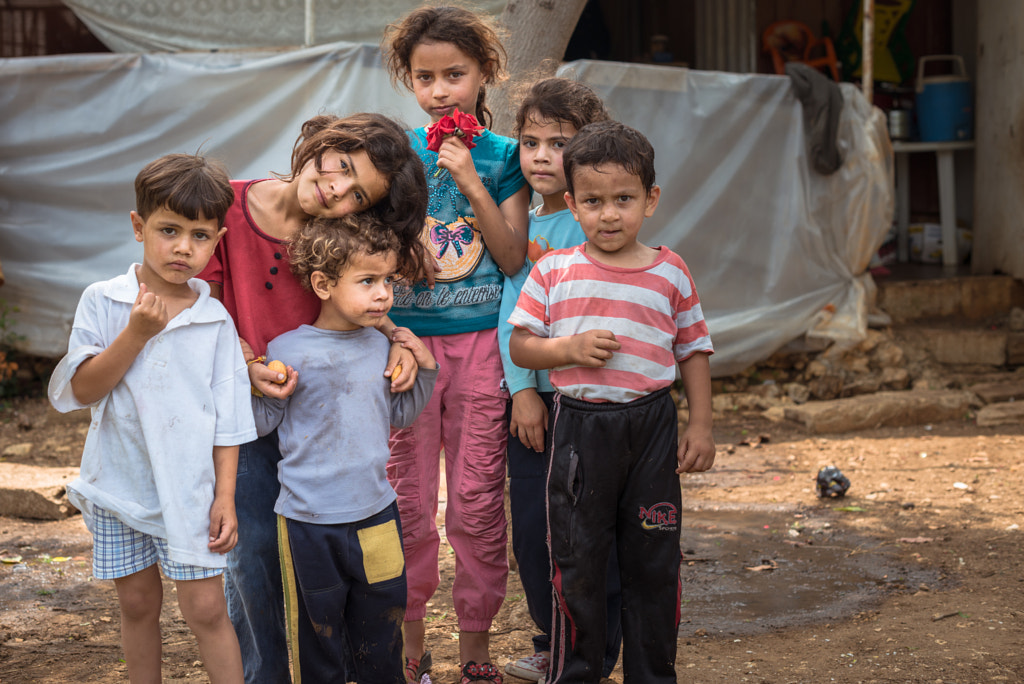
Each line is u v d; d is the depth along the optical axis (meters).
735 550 4.78
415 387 2.67
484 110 3.29
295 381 2.45
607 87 7.02
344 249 2.39
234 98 6.88
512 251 2.96
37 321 7.35
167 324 2.36
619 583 2.99
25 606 3.97
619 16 11.62
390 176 2.46
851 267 7.91
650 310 2.65
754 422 7.43
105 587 4.21
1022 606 3.81
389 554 2.54
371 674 2.60
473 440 3.09
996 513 5.18
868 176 7.69
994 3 8.98
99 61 6.94
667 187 7.31
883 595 4.08
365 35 7.50
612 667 3.03
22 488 5.31
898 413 7.29
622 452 2.64
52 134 7.05
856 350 7.95
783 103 7.55
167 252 2.30
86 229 7.19
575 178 2.61
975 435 6.93
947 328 8.35
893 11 10.46
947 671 3.19
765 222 7.63
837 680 3.14
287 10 7.54
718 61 10.23
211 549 2.37
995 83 9.02
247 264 2.58
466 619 3.12
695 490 5.89
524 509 3.05
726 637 3.63
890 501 5.52
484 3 6.65
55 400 2.37
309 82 6.77
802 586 4.24
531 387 2.98
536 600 3.09
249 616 2.58
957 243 9.98
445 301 3.05
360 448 2.49
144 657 2.54
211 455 2.38
